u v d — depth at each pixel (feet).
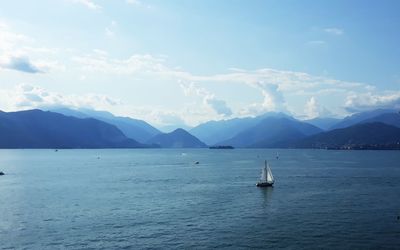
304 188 408.26
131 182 479.41
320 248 192.65
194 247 196.34
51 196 358.84
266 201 324.80
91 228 233.35
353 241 202.80
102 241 207.00
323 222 242.99
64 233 222.48
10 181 494.18
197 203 317.22
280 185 437.58
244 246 197.06
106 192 385.70
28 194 371.97
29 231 226.99
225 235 216.33
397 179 496.23
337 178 513.45
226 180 500.33
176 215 269.03
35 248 196.65
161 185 445.37
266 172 426.92
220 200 331.98
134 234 219.82
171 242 204.54
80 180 505.25
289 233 218.79
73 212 280.72
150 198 345.31
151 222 248.11
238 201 326.03
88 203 319.27
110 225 240.53
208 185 443.73
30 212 281.13
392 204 303.68
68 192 386.52
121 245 200.23
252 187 422.00
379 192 372.99
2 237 214.90
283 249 192.03
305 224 238.68
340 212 273.54
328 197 342.85
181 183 466.29
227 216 264.72
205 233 220.84
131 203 318.45
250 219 254.68
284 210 283.79
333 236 211.82
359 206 296.10
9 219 257.96
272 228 229.86
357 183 451.94
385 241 202.49
